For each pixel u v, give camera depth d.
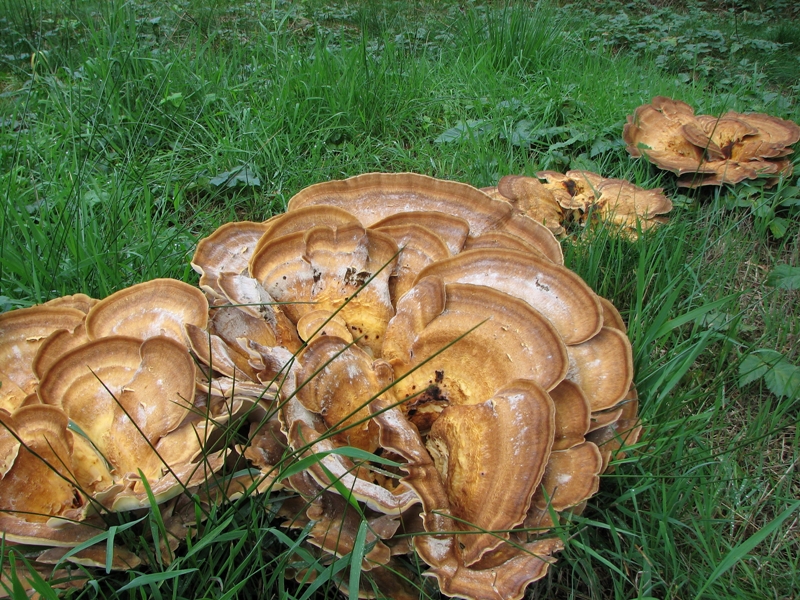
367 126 1.63
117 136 1.50
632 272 1.22
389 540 0.76
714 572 0.74
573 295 0.88
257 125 1.53
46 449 0.73
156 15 2.30
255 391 0.76
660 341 1.08
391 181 1.08
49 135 1.47
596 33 2.87
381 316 0.90
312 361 0.80
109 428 0.77
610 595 0.84
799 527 0.91
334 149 1.56
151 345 0.78
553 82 1.90
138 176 1.35
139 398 0.77
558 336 0.80
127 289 0.86
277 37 1.98
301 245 0.93
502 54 2.02
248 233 0.99
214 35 1.92
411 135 1.68
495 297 0.84
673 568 0.81
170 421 0.75
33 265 1.00
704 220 1.43
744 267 1.33
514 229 1.05
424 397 0.83
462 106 1.79
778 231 1.35
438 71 1.93
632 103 1.82
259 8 2.29
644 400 0.97
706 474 0.92
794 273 1.20
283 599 0.73
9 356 0.84
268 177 1.44
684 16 3.55
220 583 0.73
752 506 0.91
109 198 1.25
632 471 0.88
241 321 0.86
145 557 0.73
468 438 0.78
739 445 0.92
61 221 1.13
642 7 3.79
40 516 0.71
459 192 1.07
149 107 1.56
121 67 1.58
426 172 1.52
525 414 0.76
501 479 0.75
